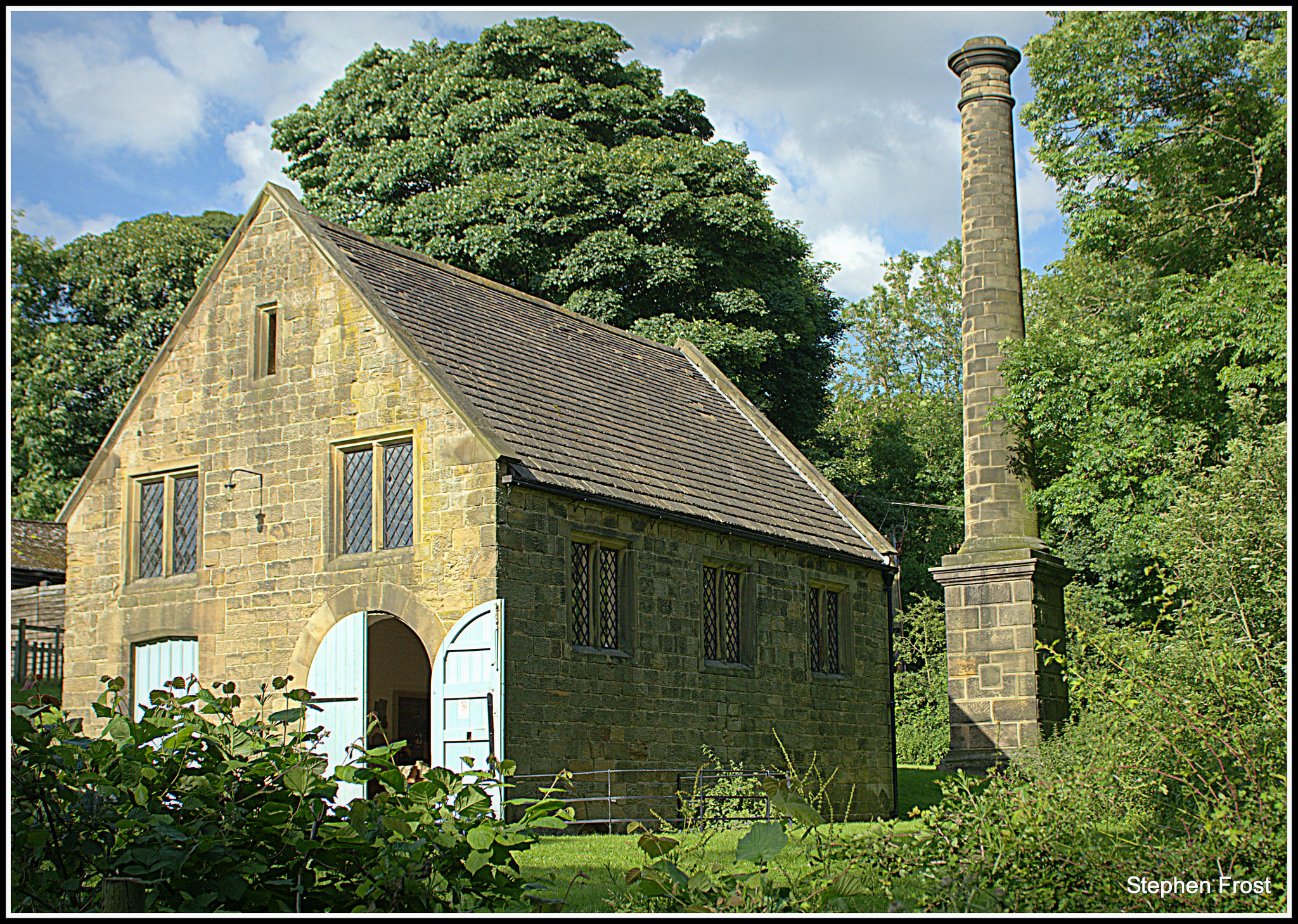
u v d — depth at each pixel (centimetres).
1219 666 1041
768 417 3675
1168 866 828
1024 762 1412
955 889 800
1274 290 2300
